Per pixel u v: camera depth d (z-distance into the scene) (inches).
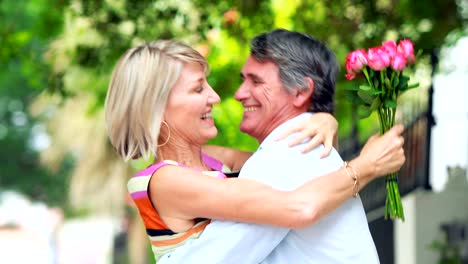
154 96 155.6
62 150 794.2
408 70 320.2
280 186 154.6
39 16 413.1
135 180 157.9
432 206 343.6
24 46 439.8
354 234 157.9
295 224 145.6
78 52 381.4
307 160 156.9
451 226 342.6
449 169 347.3
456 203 344.5
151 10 366.3
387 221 365.4
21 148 1359.5
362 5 370.9
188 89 158.2
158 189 154.3
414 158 351.3
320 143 160.4
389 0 369.7
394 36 375.9
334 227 156.2
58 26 410.3
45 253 1031.6
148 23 367.9
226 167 175.8
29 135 1359.5
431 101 346.3
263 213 146.7
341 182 149.9
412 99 360.5
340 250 155.9
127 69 157.6
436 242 341.7
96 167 726.5
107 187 733.9
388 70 161.2
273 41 167.3
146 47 158.7
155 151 156.2
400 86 161.2
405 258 347.6
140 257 746.2
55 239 1047.0
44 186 1304.1
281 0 397.1
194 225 155.2
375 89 160.7
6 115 1309.1
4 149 1350.9
